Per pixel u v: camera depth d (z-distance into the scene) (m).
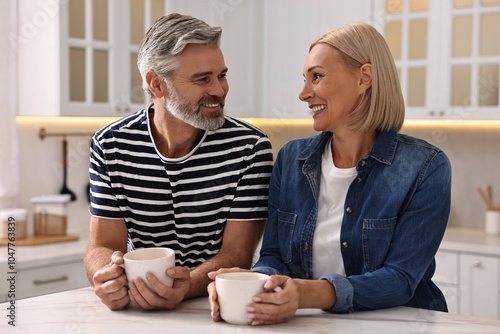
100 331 1.20
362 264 1.47
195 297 1.48
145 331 1.20
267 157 1.69
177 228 1.70
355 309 1.35
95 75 3.19
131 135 1.68
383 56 1.47
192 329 1.22
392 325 1.25
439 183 1.45
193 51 1.58
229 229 1.68
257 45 3.91
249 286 1.24
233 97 3.80
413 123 3.83
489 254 3.09
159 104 1.63
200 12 3.64
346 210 1.48
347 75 1.46
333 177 1.52
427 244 1.43
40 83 3.12
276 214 1.61
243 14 3.83
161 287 1.33
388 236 1.45
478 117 3.28
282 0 3.83
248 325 1.25
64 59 3.04
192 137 1.65
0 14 3.14
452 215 3.75
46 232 3.38
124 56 3.30
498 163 3.61
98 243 1.69
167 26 1.59
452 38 3.33
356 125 1.48
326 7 3.67
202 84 1.58
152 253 1.42
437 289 1.59
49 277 2.99
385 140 1.49
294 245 1.55
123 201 1.69
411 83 3.47
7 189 3.24
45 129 3.51
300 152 1.59
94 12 3.17
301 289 1.28
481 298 3.12
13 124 3.23
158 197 1.68
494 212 3.49
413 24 3.45
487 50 3.26
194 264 1.73
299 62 3.79
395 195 1.45
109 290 1.33
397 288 1.38
